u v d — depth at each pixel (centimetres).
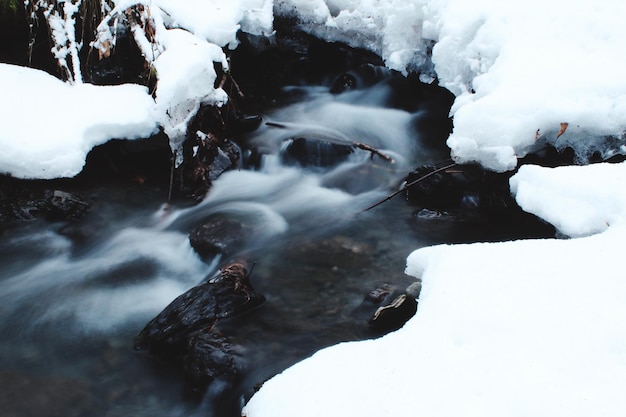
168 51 510
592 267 292
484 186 484
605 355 239
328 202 533
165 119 501
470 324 265
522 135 428
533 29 497
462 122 441
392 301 391
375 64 700
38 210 495
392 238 474
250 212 512
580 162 441
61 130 486
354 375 249
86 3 572
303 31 727
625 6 493
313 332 374
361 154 585
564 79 444
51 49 555
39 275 450
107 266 460
